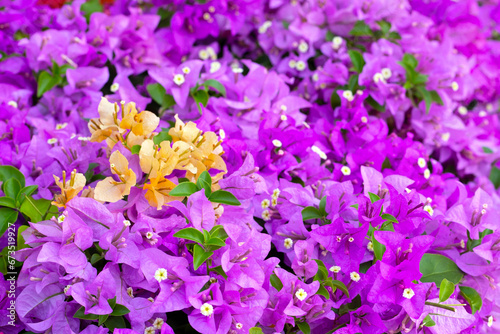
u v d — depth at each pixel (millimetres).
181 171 713
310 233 712
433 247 746
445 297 690
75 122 820
